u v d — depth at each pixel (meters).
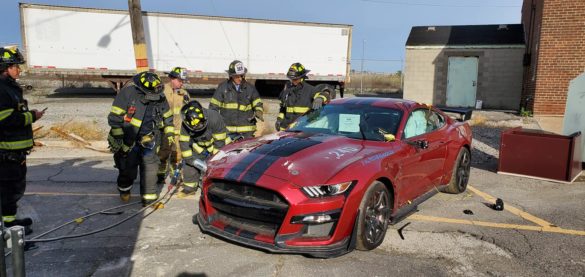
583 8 13.35
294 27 22.06
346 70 23.05
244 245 3.96
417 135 5.34
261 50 21.91
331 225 3.87
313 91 6.60
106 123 12.66
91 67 20.09
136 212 5.30
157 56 20.69
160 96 5.29
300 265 3.95
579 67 13.71
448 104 19.75
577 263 4.07
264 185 3.83
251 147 4.67
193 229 4.80
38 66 19.58
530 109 15.40
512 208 5.67
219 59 21.44
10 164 4.30
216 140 5.84
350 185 3.93
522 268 3.96
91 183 6.70
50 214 5.28
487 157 8.95
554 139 7.00
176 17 20.64
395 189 4.52
